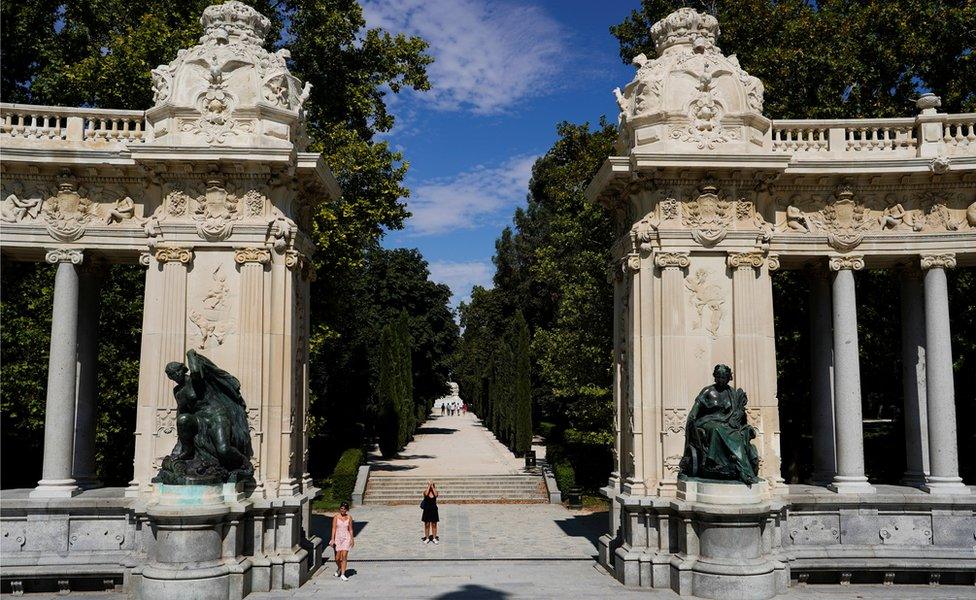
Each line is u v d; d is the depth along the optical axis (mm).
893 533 22734
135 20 40719
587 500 42844
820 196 24172
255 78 22406
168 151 21219
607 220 40062
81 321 25078
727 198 22844
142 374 21984
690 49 24016
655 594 20469
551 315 81438
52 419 22922
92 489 24438
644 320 22891
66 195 23156
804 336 34875
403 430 70062
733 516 19672
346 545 22875
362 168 39688
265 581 20594
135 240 23203
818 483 26016
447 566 24812
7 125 23469
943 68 34844
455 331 100438
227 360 21703
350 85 42219
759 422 22328
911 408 25297
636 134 23141
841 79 34938
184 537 19000
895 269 26188
